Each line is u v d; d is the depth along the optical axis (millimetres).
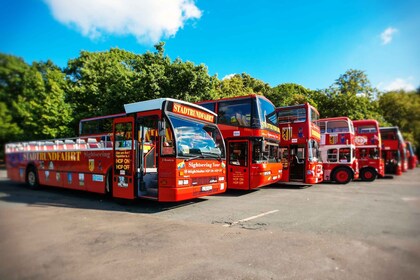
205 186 8531
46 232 5438
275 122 13273
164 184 7711
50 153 11477
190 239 5348
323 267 4066
